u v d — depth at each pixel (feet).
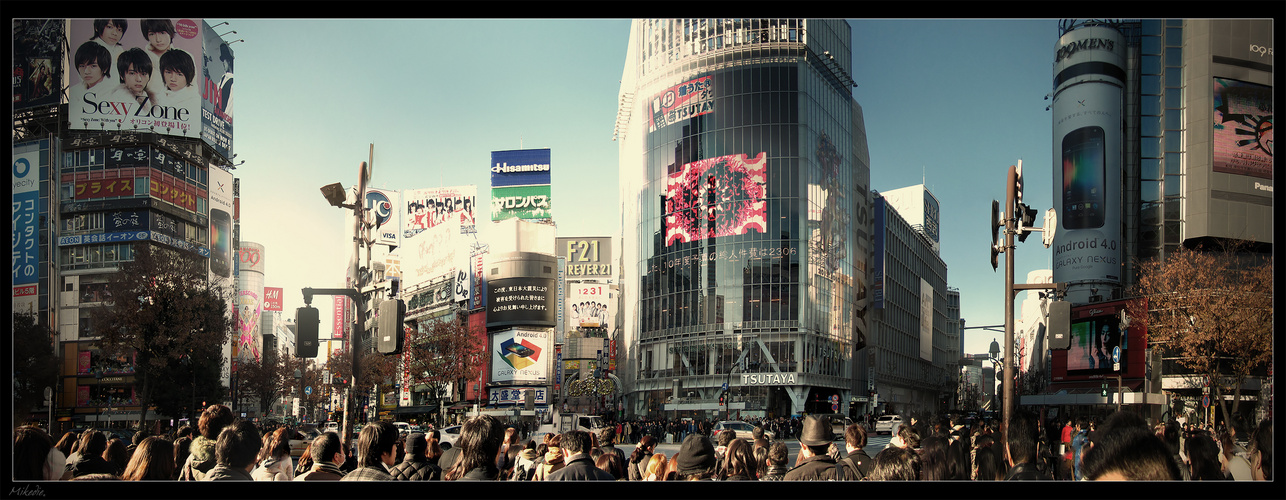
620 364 369.91
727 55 290.76
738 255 281.74
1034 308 280.92
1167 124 221.05
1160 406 132.57
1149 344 126.52
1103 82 229.66
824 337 279.49
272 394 320.29
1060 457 40.93
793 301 274.98
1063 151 234.38
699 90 293.43
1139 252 227.61
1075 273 228.63
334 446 21.77
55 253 246.47
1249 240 192.34
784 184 280.51
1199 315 119.85
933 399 384.47
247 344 373.40
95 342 161.79
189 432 26.25
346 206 45.70
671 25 304.50
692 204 291.99
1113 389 122.52
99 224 248.32
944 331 414.41
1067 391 129.70
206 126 264.72
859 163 324.80
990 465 25.72
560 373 332.39
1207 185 200.64
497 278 327.88
